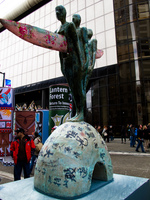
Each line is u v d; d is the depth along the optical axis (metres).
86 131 2.03
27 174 3.88
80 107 2.28
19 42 28.30
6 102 8.16
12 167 6.48
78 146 1.83
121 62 17.89
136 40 17.44
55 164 1.72
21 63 27.38
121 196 1.67
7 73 29.19
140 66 16.98
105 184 2.03
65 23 2.11
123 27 18.17
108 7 19.31
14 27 1.52
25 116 8.05
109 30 18.95
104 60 18.88
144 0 17.53
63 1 23.17
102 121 18.34
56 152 1.78
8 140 8.12
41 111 8.80
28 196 1.67
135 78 16.98
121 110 17.30
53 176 1.69
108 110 18.05
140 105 16.41
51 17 24.50
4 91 8.17
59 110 7.37
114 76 18.11
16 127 8.00
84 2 21.08
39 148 5.16
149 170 5.33
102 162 2.05
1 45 31.28
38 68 25.02
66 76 2.29
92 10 20.34
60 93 7.43
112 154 8.50
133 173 5.01
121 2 18.53
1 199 1.61
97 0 20.12
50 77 23.53
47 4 25.17
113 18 18.86
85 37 2.31
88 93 20.27
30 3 26.31
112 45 18.59
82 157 1.79
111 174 2.18
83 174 1.73
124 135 13.55
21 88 26.73
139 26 17.48
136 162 6.61
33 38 1.69
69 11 22.31
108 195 1.70
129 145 12.07
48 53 24.22
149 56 16.84
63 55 2.30
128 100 17.06
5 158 7.39
